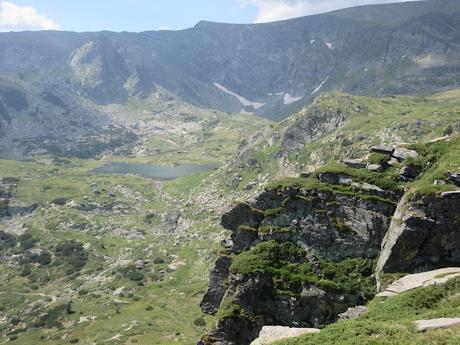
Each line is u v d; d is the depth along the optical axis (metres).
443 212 69.44
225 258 87.06
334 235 79.38
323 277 76.12
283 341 51.41
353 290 73.19
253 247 82.38
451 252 69.19
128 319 156.88
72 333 151.75
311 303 73.94
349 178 83.69
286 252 80.00
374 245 77.19
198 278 190.38
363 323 51.41
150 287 187.62
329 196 81.81
